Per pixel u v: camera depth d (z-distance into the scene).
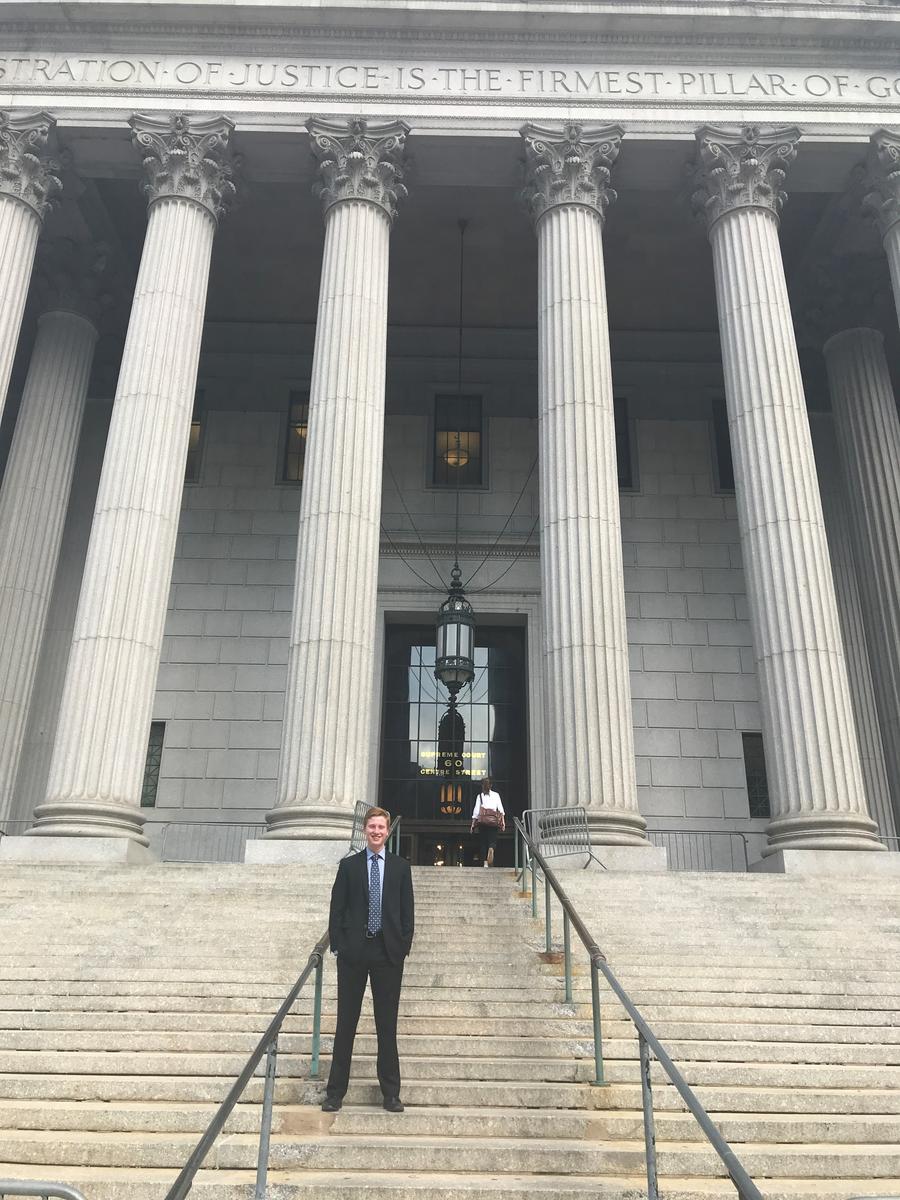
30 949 11.10
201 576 26.97
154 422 18.73
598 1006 8.31
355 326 19.50
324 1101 7.58
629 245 25.17
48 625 25.89
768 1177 6.77
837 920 12.48
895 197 20.66
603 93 21.27
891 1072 8.42
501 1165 6.75
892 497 24.00
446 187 23.19
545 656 17.83
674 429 28.66
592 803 16.44
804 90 21.38
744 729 25.78
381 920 7.81
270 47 21.55
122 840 15.98
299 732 16.89
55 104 20.92
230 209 21.75
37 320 26.16
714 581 27.22
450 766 26.34
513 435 28.45
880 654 23.59
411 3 21.06
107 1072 8.37
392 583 26.95
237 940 11.39
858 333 25.38
